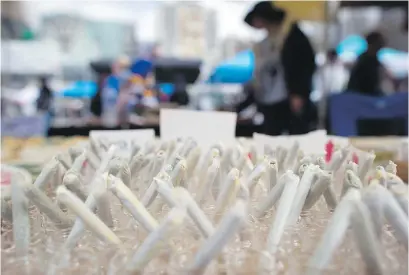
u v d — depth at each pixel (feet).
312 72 8.31
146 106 9.81
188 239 1.61
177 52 12.62
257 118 8.86
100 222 1.65
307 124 8.36
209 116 3.77
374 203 1.45
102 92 10.39
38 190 1.78
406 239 1.45
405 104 6.56
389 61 11.17
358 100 6.60
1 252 1.71
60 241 1.71
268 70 8.45
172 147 2.79
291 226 1.72
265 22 8.43
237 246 1.64
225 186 1.83
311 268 1.49
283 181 1.85
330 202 1.94
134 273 1.49
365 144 4.78
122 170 2.01
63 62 12.44
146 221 1.58
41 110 10.52
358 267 1.52
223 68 11.21
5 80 11.29
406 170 3.43
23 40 12.06
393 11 10.87
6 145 4.80
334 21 10.20
